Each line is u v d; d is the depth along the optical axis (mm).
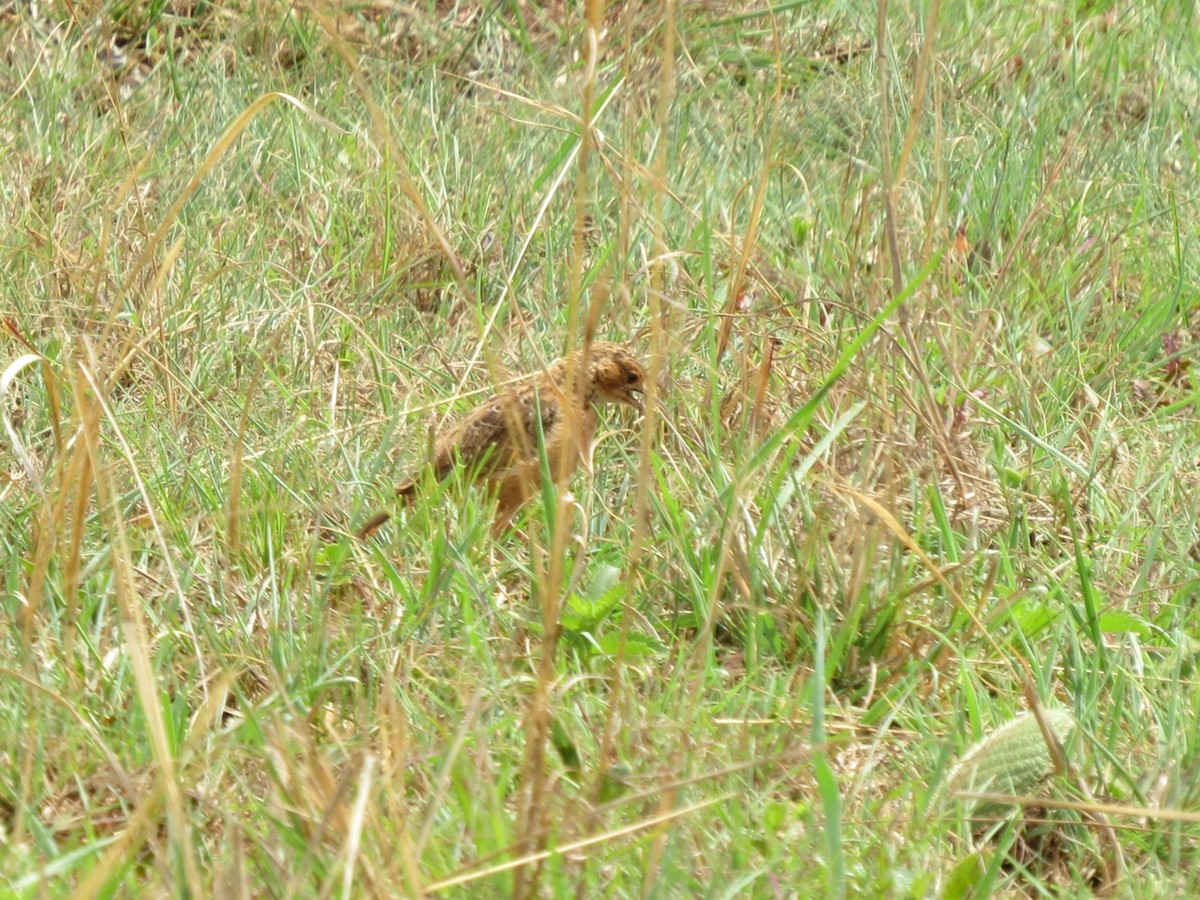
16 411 11422
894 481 9617
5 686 7672
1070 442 11484
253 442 10797
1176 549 10133
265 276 13320
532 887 6059
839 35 19609
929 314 11242
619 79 8352
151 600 8914
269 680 7984
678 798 7039
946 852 7098
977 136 16391
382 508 9789
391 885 5918
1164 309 13492
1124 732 8102
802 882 6605
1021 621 8930
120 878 6055
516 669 8570
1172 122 17609
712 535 9375
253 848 6598
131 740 7367
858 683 8797
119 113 15273
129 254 13422
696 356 11703
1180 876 7039
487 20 18734
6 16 18844
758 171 15359
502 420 10820
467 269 13969
